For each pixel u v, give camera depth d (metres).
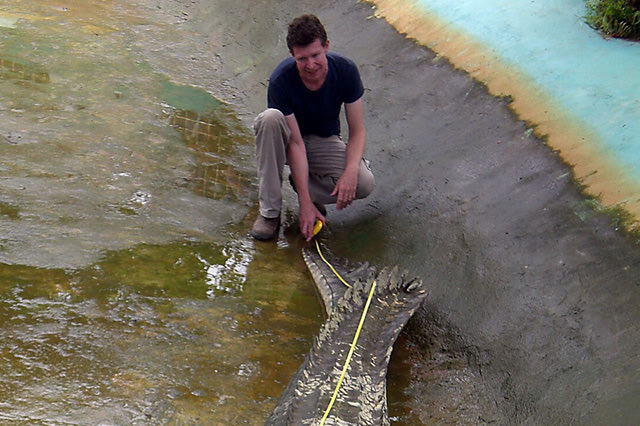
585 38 5.19
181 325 3.54
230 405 3.09
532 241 3.99
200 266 4.04
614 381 3.13
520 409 3.17
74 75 6.26
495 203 4.32
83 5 8.07
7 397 2.96
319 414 2.85
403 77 5.74
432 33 6.00
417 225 4.43
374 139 5.27
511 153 4.59
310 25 3.85
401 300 3.79
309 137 4.46
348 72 4.16
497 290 3.80
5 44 6.72
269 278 4.04
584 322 3.46
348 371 3.17
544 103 4.77
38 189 4.50
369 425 2.87
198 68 6.82
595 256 3.75
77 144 5.11
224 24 7.62
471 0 6.08
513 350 3.46
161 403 3.04
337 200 4.34
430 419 3.16
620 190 3.97
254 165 5.22
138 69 6.60
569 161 4.32
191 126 5.68
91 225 4.23
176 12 8.15
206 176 4.99
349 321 3.55
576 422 3.04
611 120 4.38
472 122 4.98
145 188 4.71
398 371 3.45
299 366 3.38
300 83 4.13
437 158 4.86
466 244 4.15
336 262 4.25
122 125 5.50
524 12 5.68
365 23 6.66
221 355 3.38
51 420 2.88
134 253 4.04
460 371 3.44
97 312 3.54
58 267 3.83
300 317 3.74
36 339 3.31
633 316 3.38
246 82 6.56
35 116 5.43
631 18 5.13
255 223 4.41
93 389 3.07
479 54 5.47
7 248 3.92
